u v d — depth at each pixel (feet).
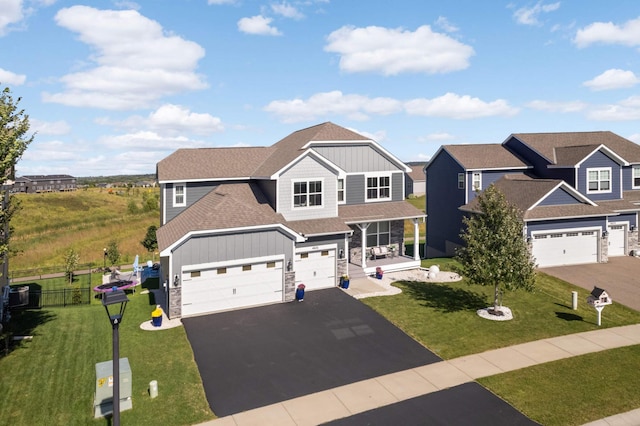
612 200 103.24
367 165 94.17
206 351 52.19
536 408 39.40
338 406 40.29
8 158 47.65
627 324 60.29
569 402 40.29
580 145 113.80
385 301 69.87
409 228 177.78
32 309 71.00
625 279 80.74
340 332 57.67
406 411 39.24
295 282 76.02
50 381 44.65
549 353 50.72
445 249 118.32
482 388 42.98
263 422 37.86
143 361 49.42
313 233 76.02
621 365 47.47
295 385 44.27
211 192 89.15
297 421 37.96
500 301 69.87
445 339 55.11
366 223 86.07
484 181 110.11
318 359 50.01
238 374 46.55
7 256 70.54
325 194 82.89
